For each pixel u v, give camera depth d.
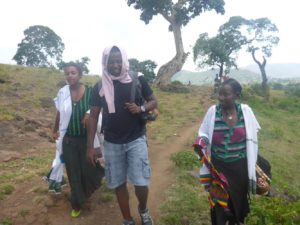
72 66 4.70
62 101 4.76
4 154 7.79
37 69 22.97
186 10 30.86
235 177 3.85
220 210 3.88
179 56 30.36
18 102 14.31
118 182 4.23
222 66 34.38
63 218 4.94
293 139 13.95
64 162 4.91
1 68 21.25
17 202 5.34
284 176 9.24
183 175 6.70
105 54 3.91
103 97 4.03
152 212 5.20
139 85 4.04
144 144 4.14
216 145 3.86
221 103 3.79
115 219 4.98
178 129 11.57
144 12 31.86
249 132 3.77
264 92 29.17
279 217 4.50
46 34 53.22
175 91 24.02
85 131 4.77
